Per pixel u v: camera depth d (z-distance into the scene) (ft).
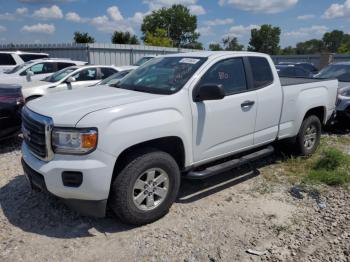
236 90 14.57
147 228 11.86
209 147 13.65
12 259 10.05
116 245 10.84
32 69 41.04
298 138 18.52
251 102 14.93
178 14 267.59
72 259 10.13
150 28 274.77
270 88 15.98
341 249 10.79
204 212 13.05
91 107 11.05
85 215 12.37
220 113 13.67
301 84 17.99
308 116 19.02
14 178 16.03
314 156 19.71
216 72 13.93
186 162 12.93
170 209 13.24
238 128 14.62
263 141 16.20
